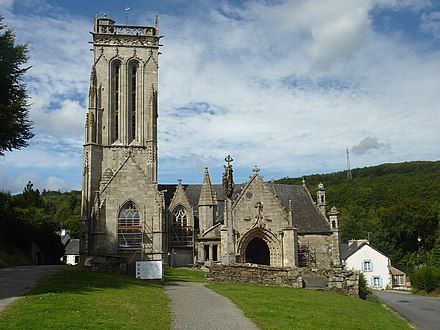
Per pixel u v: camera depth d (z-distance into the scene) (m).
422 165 179.00
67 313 18.42
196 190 77.12
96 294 24.09
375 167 186.50
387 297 65.06
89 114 71.81
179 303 25.84
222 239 53.53
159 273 36.31
